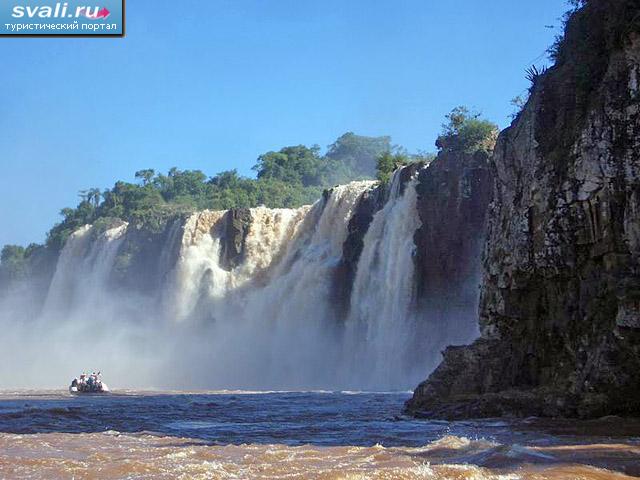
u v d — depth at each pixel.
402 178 66.31
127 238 96.19
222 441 21.92
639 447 17.12
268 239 84.00
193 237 86.69
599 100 27.38
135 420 30.22
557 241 28.25
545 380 28.75
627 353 23.83
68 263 103.62
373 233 66.75
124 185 132.75
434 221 61.06
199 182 140.25
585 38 30.53
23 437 23.27
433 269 60.66
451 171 61.12
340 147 181.50
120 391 62.88
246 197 120.12
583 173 27.31
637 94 26.28
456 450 17.84
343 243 71.69
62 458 18.14
